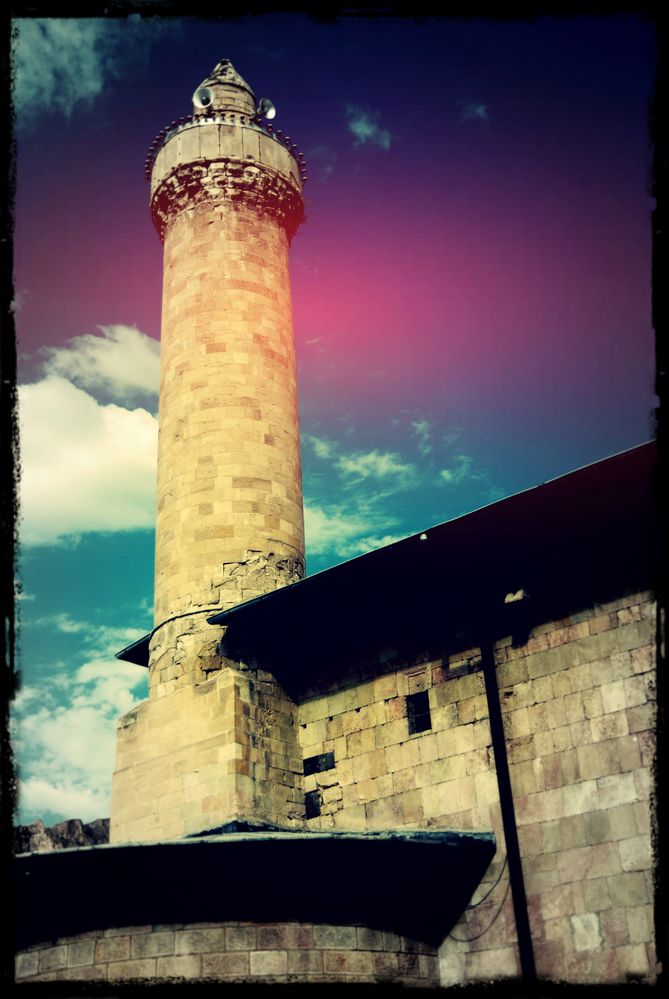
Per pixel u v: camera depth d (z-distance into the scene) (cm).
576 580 1928
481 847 1845
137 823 2180
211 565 2403
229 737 2103
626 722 1772
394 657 2147
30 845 2905
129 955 1616
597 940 1662
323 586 2144
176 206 2911
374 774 2077
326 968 1669
